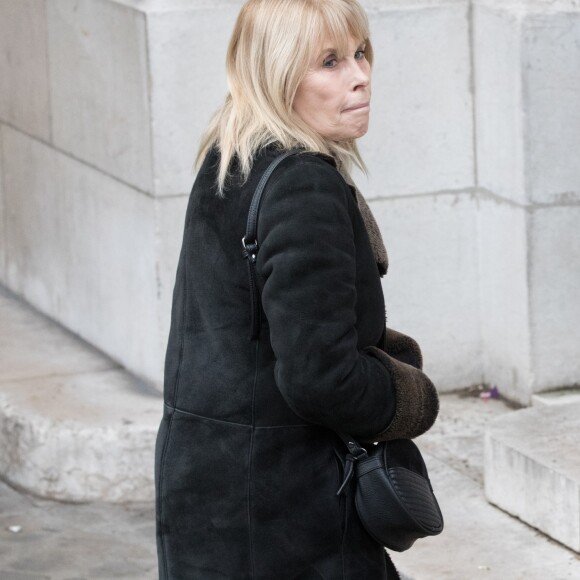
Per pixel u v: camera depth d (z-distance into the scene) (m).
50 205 9.35
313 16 3.83
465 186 8.12
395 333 4.31
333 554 3.88
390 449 3.91
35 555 6.95
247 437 3.86
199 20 7.45
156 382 8.03
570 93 7.58
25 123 9.61
